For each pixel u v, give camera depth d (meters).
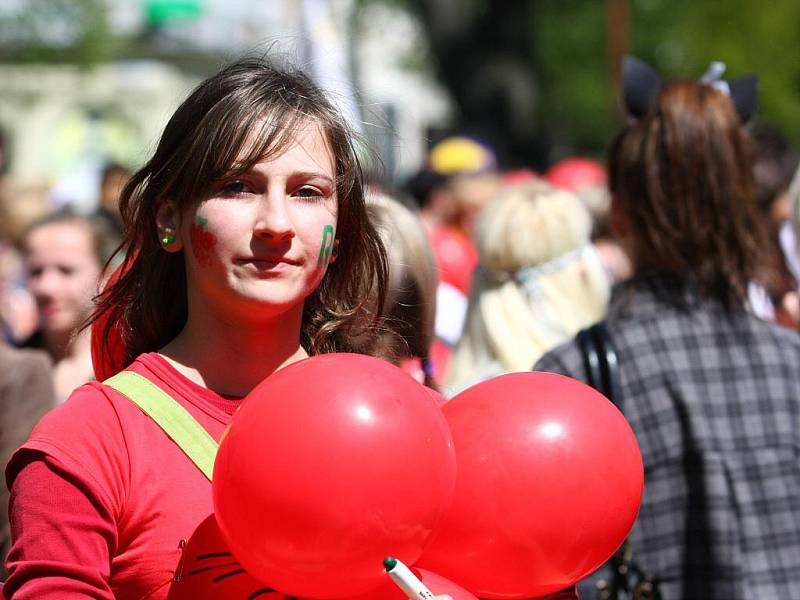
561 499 5.16
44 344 13.64
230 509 4.84
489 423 5.29
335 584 4.82
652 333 8.22
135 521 5.32
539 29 68.94
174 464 5.41
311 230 5.59
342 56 16.12
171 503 5.35
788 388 8.22
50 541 5.14
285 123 5.56
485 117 49.47
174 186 5.71
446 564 5.27
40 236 13.31
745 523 7.90
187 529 5.33
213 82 5.75
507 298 10.05
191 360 5.80
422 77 68.81
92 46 62.72
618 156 8.79
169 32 62.69
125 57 64.00
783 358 8.28
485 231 10.21
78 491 5.21
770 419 8.12
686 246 8.38
